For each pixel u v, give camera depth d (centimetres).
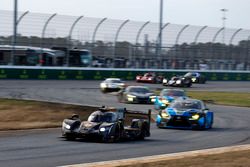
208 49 17262
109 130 4525
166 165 3020
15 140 4500
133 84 14512
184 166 2991
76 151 3838
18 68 13388
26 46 13675
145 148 4175
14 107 6512
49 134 5100
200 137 5222
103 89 11712
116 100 10081
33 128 5416
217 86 15862
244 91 14212
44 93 10469
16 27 13175
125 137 4762
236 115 8312
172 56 16488
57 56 14288
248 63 18625
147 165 3014
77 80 14462
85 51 14775
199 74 16562
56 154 3625
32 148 3941
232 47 17900
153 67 16162
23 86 11731
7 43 13275
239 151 3791
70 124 4600
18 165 3077
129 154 3753
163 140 4881
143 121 4991
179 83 14662
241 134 5638
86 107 6931
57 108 6712
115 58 15425
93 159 3425
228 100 10994
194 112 6094
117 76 15425
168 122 6112
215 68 17812
